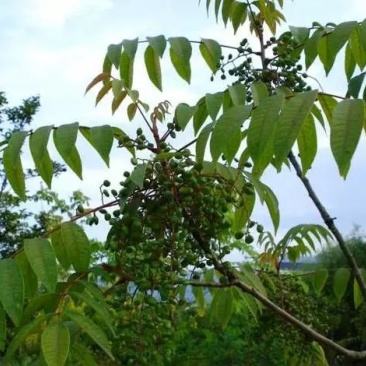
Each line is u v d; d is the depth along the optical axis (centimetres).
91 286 238
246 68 390
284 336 416
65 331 205
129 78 336
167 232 252
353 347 1019
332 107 258
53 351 202
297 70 384
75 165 273
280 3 424
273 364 508
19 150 238
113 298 251
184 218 255
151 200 252
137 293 250
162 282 241
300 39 332
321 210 345
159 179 248
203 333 712
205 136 219
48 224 1375
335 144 179
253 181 264
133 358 231
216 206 254
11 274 208
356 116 180
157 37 298
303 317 412
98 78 329
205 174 258
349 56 322
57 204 1289
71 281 243
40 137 234
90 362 244
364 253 1534
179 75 320
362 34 255
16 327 229
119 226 251
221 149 202
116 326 238
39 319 215
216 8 417
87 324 212
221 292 344
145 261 245
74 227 254
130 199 254
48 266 218
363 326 946
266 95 251
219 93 242
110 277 254
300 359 421
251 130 195
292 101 193
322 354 418
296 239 432
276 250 429
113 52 307
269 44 395
